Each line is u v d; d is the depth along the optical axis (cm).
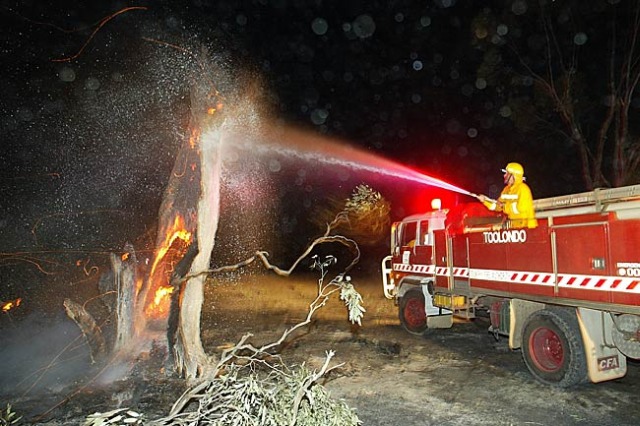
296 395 408
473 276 848
